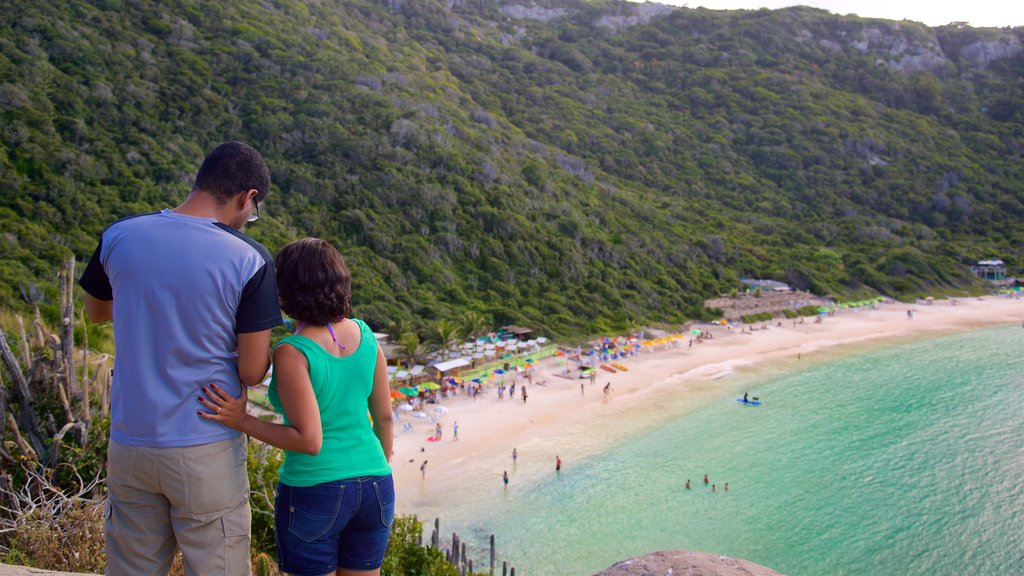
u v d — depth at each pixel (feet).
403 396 126.00
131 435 9.02
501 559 74.59
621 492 92.27
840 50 447.83
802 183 319.68
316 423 9.59
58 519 20.58
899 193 315.58
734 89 390.83
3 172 132.26
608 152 308.40
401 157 208.23
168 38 215.31
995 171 343.87
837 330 201.98
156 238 9.05
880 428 118.42
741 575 11.98
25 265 107.65
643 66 413.18
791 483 95.14
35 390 25.96
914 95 410.11
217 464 9.36
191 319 8.93
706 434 115.65
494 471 99.50
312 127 204.74
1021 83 422.82
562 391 138.82
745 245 254.68
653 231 240.32
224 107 199.52
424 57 331.77
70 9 198.29
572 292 189.26
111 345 48.42
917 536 79.97
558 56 404.57
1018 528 81.51
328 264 9.98
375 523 10.43
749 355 173.06
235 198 9.85
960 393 139.85
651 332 184.34
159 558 9.70
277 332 95.61
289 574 10.11
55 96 161.58
